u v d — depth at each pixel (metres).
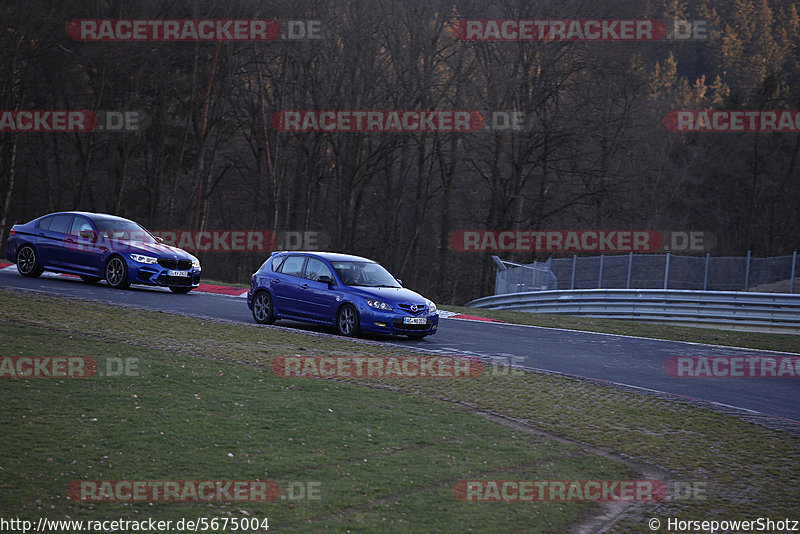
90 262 74.12
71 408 31.45
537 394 42.16
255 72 177.00
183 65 174.25
